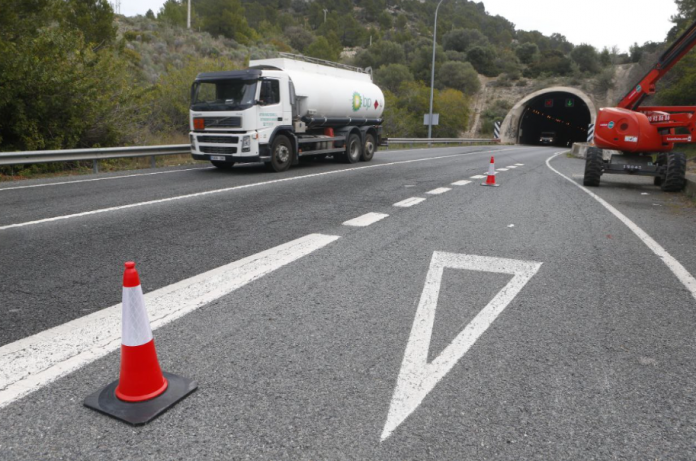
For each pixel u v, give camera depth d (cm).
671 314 388
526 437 231
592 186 1252
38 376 273
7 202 827
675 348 329
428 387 272
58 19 2084
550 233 673
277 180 1180
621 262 533
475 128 6962
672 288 450
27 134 1344
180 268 478
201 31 5919
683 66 3250
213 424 235
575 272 493
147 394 250
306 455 215
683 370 299
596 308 397
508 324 362
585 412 253
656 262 536
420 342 328
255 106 1266
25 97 1341
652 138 1194
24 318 352
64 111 1398
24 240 575
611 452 222
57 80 1338
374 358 304
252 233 633
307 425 236
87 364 288
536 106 7369
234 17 6106
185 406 249
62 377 273
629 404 261
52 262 490
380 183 1173
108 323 346
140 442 221
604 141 1230
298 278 455
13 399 251
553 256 552
